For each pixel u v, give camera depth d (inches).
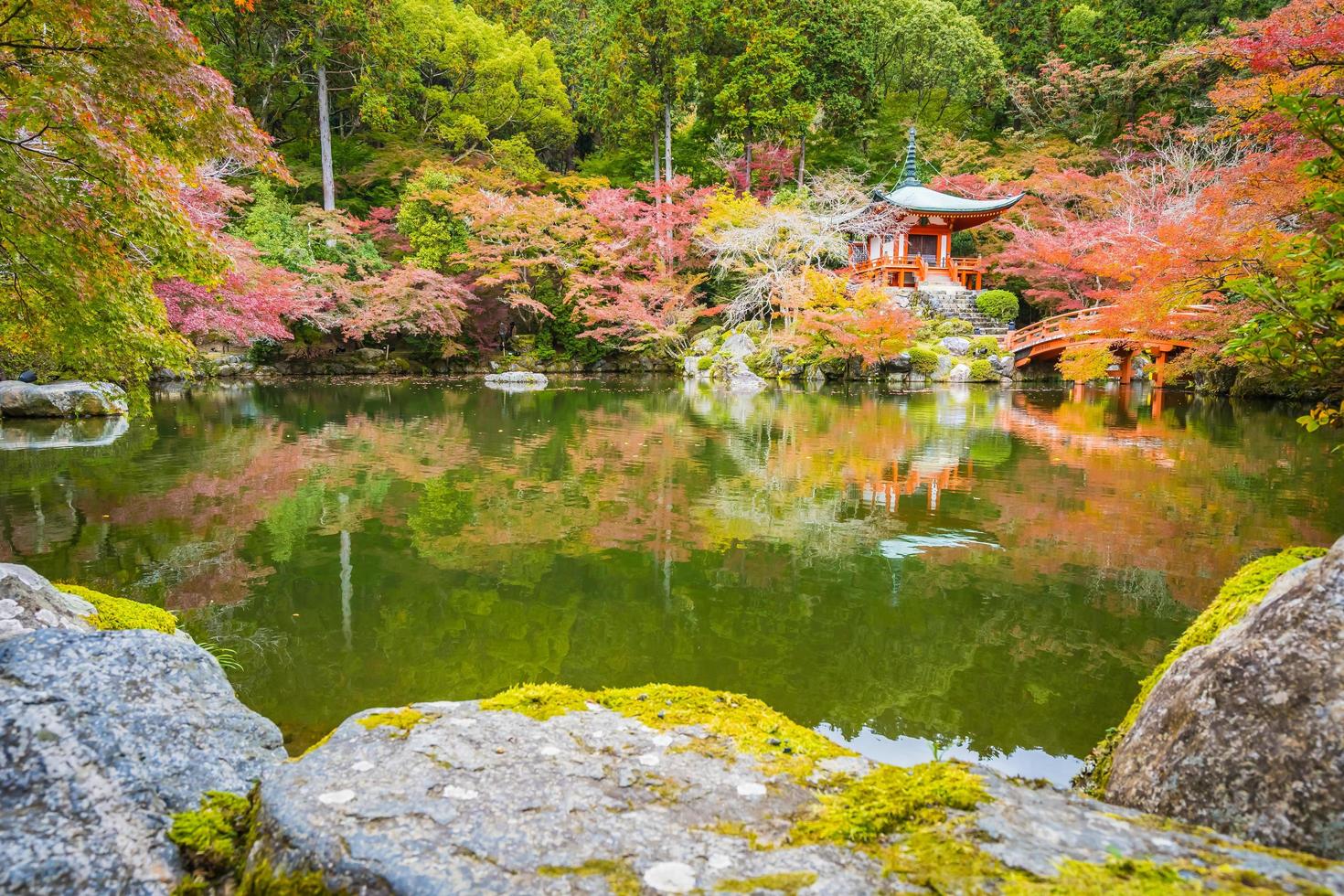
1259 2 1030.4
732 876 40.7
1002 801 48.4
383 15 957.8
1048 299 949.8
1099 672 131.6
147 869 45.8
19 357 433.1
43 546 202.1
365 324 795.4
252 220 783.7
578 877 40.3
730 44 1090.7
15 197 154.1
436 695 124.0
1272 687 55.1
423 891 38.9
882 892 38.9
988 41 1240.2
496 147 1069.1
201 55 162.7
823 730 112.7
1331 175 92.9
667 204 932.0
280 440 386.9
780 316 937.5
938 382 759.7
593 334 916.0
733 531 219.8
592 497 263.1
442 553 199.8
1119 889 37.8
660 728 61.6
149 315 189.2
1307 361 91.0
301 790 48.3
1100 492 267.4
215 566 188.2
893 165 1246.9
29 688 55.9
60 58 151.5
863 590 171.8
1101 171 1059.3
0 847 44.1
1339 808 48.2
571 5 1433.3
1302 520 227.0
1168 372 523.8
